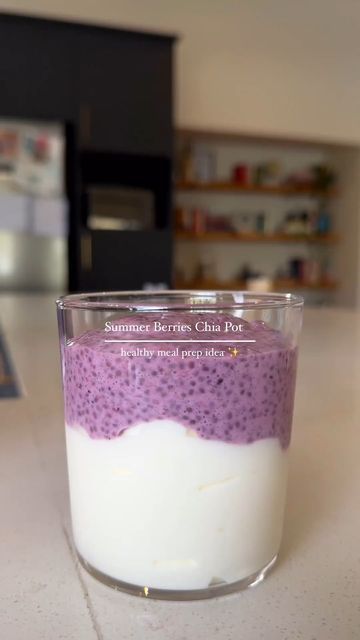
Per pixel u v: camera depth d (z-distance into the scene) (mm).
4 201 2523
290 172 3426
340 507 356
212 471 245
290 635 229
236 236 3135
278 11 2947
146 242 2668
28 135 2520
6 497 372
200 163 3094
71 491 281
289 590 261
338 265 3439
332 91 3113
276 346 262
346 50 3102
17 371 760
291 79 3027
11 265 2562
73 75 2506
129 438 244
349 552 297
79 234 2578
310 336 1106
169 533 247
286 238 3256
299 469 426
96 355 247
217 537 250
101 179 2719
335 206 3443
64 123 2525
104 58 2535
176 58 2799
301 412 583
